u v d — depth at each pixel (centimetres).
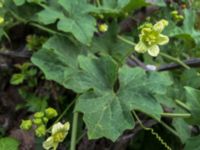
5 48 24
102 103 18
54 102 23
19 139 22
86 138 21
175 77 24
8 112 24
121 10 24
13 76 23
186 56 26
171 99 22
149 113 18
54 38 21
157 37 20
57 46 21
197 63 24
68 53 21
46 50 21
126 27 26
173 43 26
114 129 18
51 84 23
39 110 22
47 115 19
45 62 20
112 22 24
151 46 20
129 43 24
